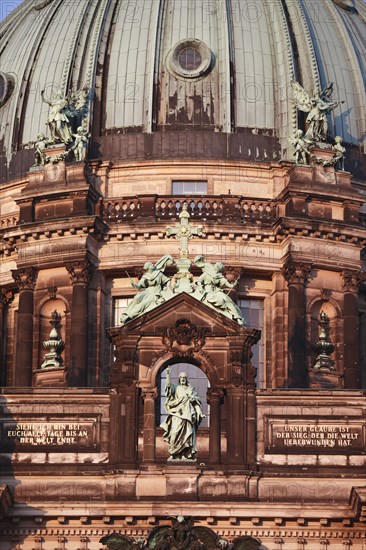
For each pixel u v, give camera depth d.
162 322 99.62
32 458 98.31
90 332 115.06
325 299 115.88
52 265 115.88
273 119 120.44
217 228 115.50
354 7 130.50
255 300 116.94
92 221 114.94
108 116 120.62
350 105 122.88
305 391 99.50
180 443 97.88
